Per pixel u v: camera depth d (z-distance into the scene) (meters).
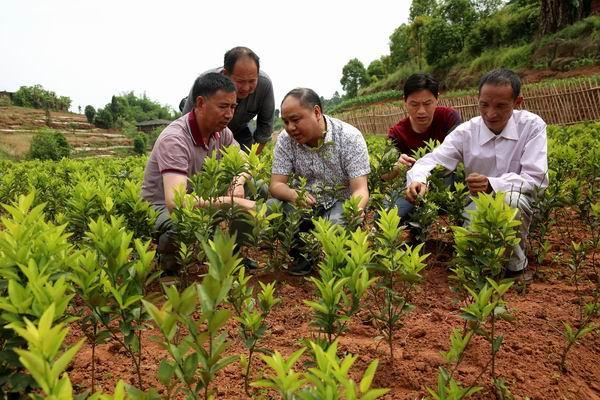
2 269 1.85
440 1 58.91
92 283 2.10
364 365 2.75
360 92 66.81
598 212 4.14
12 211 2.48
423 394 2.52
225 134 5.00
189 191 4.50
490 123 4.30
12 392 1.81
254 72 5.24
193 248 3.78
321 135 4.47
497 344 2.38
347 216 3.75
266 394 2.42
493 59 40.31
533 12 40.34
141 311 2.10
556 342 3.08
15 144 53.38
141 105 126.50
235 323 3.28
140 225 4.04
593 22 32.97
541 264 4.51
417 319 3.40
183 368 1.59
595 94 21.69
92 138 70.00
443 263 4.46
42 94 88.50
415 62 58.50
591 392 2.66
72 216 3.90
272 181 4.67
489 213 2.62
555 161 5.34
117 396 1.32
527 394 2.53
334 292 2.11
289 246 4.11
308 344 2.20
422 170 4.51
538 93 24.16
